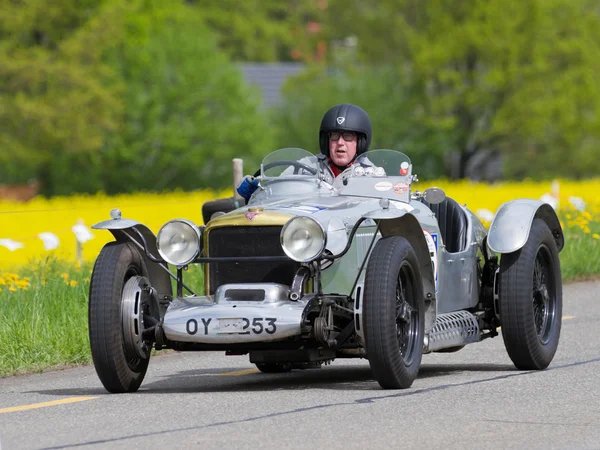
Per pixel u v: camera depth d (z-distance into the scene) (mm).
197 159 143875
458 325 25297
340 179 25266
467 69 163250
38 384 25078
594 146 173375
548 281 26328
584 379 23547
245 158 148500
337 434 18000
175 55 147000
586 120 163625
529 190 112750
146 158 146875
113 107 136250
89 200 115125
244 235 22797
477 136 162875
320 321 21766
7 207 103062
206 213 26828
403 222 22969
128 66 146750
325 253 22391
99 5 141875
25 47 136250
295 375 26281
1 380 25984
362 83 159625
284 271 22625
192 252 22750
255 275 22750
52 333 29219
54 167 149250
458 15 160500
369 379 25094
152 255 23141
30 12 131375
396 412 19844
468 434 17969
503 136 164875
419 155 162000
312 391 22547
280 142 158500
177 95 144875
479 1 157250
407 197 24547
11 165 147500
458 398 21281
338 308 22609
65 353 28422
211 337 21703
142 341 22500
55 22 139125
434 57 155625
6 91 132875
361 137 26016
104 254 22688
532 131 159125
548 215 26734
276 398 21656
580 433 18031
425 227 24672
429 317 23703
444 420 19078
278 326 21500
